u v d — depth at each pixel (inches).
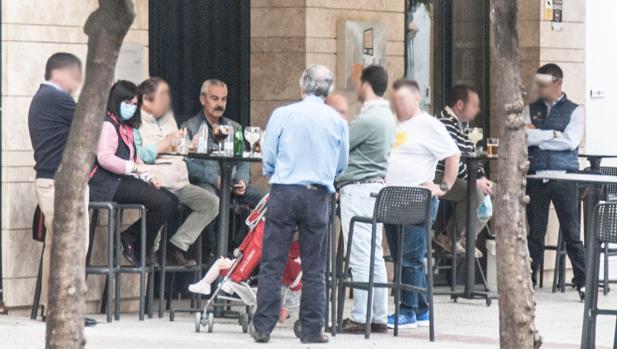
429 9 1656.0
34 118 1242.6
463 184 1521.9
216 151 1366.9
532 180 1596.9
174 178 1342.3
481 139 1668.3
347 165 1211.2
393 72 1587.1
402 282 1309.1
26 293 1314.0
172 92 1503.4
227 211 1293.1
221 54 1529.3
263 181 1524.4
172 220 1417.3
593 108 1747.0
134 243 1334.9
